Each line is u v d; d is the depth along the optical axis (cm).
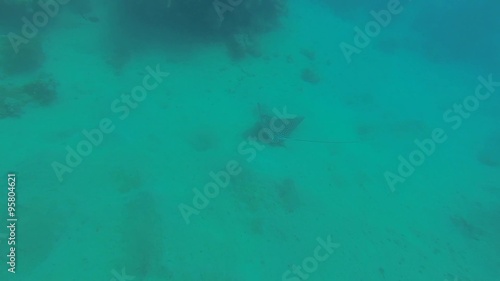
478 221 1035
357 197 997
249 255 718
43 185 701
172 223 721
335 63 1745
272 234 788
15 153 756
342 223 885
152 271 615
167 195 786
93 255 605
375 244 855
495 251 939
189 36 1379
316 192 960
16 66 992
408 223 961
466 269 863
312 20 2045
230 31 1437
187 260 659
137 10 1338
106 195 730
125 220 685
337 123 1314
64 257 588
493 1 2886
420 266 834
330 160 1112
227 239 733
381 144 1289
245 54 1451
